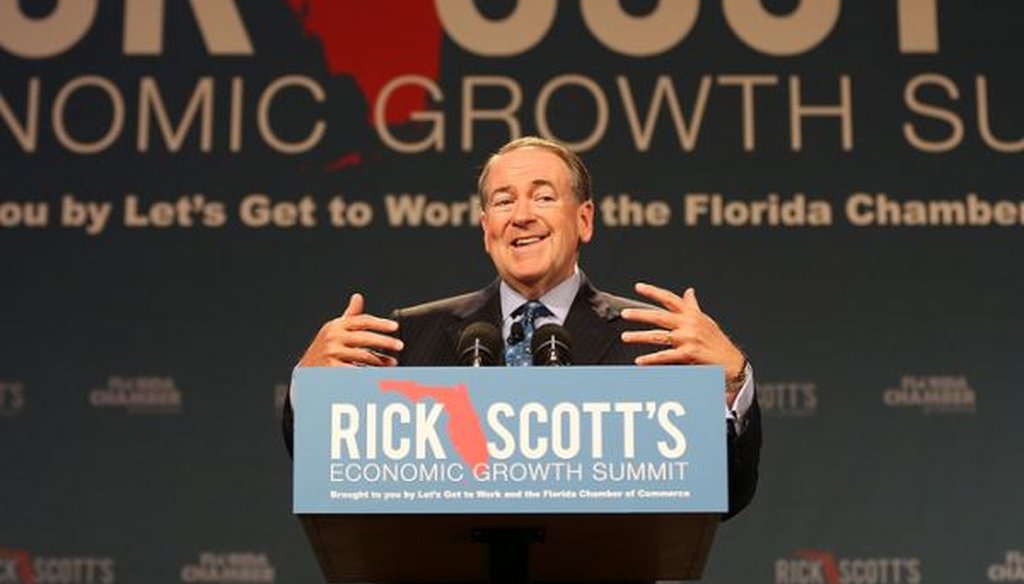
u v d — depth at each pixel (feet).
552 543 8.47
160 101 18.97
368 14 19.20
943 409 18.12
